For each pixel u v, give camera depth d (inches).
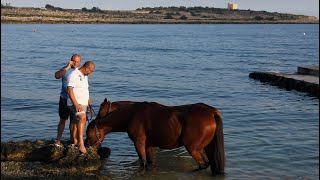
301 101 753.6
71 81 386.6
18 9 7081.7
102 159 411.2
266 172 375.9
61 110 406.3
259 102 734.5
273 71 1195.9
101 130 399.9
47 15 6973.4
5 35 3240.7
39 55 1723.7
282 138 479.5
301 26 7263.8
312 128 530.0
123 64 1406.3
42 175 363.9
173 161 404.2
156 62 1487.5
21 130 506.9
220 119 365.1
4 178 354.6
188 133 362.3
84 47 2242.9
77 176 362.9
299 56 1797.5
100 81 975.6
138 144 381.7
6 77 1025.5
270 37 3590.1
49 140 442.0
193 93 825.5
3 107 639.8
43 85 890.7
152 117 378.0
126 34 3762.3
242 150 434.0
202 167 367.9
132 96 784.9
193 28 5625.0
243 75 1146.0
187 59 1621.6
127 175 371.9
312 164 393.4
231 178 362.3
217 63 1481.3
